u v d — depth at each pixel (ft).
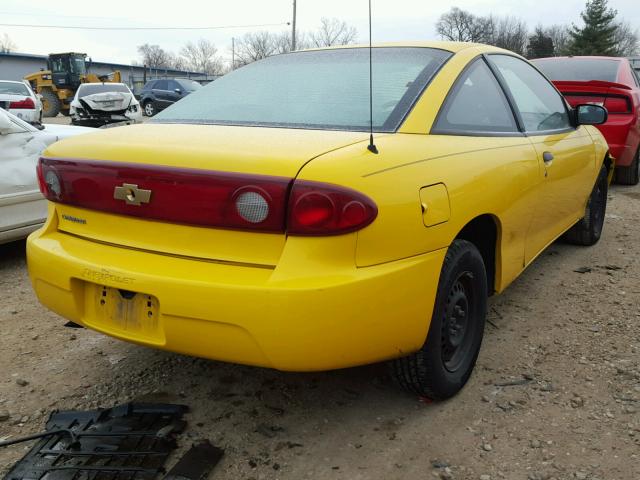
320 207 6.52
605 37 194.59
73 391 9.18
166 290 6.93
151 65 241.14
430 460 7.53
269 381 9.44
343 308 6.66
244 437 8.02
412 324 7.41
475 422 8.29
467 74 9.54
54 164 8.09
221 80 10.43
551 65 26.14
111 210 7.53
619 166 24.66
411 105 8.33
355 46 10.41
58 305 8.07
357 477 7.25
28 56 190.80
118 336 7.54
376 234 6.84
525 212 10.28
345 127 8.07
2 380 9.47
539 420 8.32
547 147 11.27
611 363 9.91
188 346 7.09
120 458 7.43
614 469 7.30
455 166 8.11
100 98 62.59
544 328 11.30
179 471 7.23
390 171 7.11
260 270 6.76
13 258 15.96
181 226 7.11
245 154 6.89
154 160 7.17
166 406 8.50
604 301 12.62
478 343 9.25
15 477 7.06
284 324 6.56
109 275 7.31
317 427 8.24
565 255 15.79
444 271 7.93
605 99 23.09
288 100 9.00
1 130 14.42
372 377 9.50
